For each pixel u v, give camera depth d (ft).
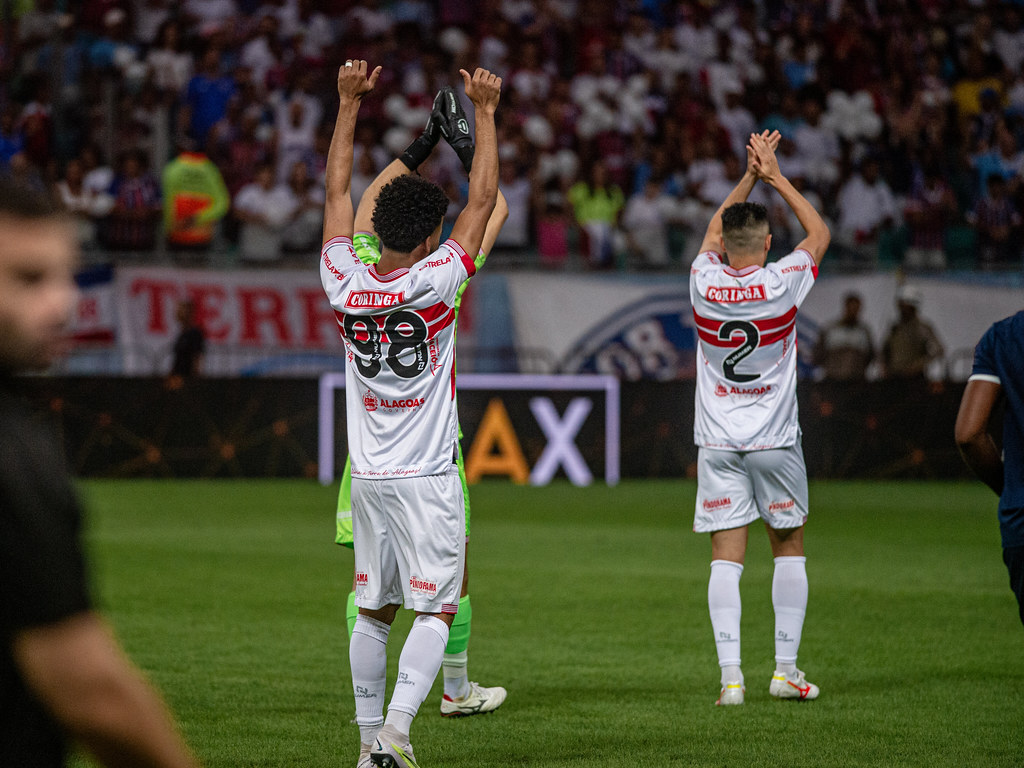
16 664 17.12
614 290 173.88
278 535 110.32
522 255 188.75
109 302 164.25
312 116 197.88
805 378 170.91
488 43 217.36
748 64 227.40
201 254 174.09
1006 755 44.91
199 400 161.38
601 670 59.88
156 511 128.36
